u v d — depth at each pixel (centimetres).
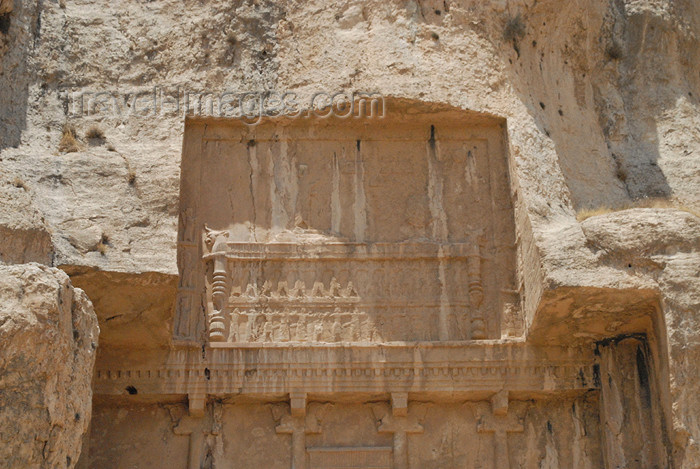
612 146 2016
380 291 1805
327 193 1864
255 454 1738
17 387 1305
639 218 1652
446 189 1872
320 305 1794
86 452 1695
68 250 1622
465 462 1745
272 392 1734
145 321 1692
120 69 1891
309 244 1820
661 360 1648
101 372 1727
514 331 1783
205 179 1853
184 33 1922
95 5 1947
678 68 2103
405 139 1897
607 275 1631
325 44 1908
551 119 1955
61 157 1745
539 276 1669
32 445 1305
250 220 1838
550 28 2025
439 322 1789
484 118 1881
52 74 1861
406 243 1825
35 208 1595
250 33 1925
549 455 1756
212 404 1756
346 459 1738
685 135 2020
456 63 1894
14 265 1377
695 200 1931
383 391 1741
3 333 1301
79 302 1425
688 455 1564
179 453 1738
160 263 1655
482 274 1820
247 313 1781
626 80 2080
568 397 1783
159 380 1730
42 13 1909
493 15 1958
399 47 1891
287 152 1881
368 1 1939
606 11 2091
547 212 1780
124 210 1705
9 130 1788
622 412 1725
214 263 1794
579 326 1719
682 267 1612
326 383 1738
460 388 1744
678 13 2141
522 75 1953
